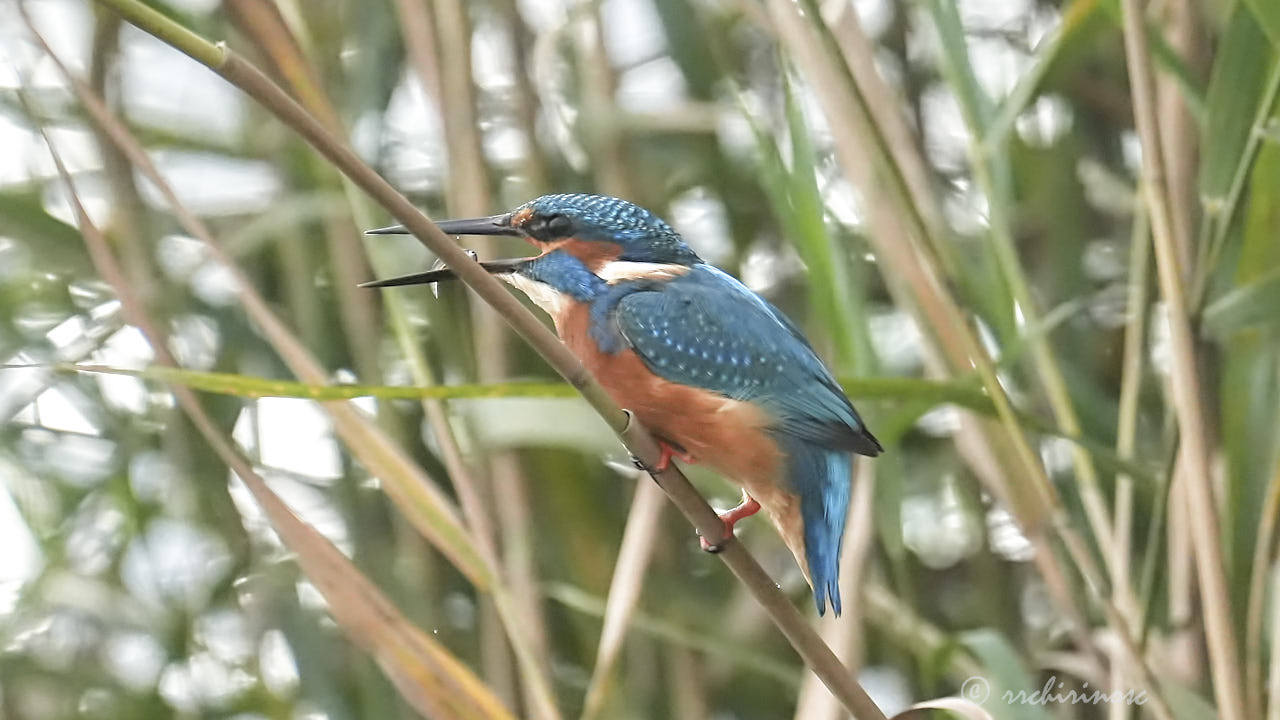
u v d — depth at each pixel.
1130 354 5.18
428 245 5.00
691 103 5.29
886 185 5.16
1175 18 5.20
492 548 5.15
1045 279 5.32
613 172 5.28
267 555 5.29
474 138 5.20
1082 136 5.33
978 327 5.14
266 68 5.20
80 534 5.30
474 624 5.29
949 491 5.33
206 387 5.04
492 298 5.01
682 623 5.28
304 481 5.30
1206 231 5.12
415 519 5.14
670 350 5.13
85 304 5.29
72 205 5.11
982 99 5.17
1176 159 5.18
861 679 5.32
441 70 5.20
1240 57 5.12
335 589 5.11
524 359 5.27
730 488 5.22
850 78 5.14
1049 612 5.30
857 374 5.15
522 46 5.29
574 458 5.29
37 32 5.12
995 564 5.29
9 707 5.28
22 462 5.29
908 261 5.16
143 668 5.30
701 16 5.29
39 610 5.28
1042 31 5.33
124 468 5.28
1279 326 5.13
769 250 5.33
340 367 5.30
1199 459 5.11
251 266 5.32
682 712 5.25
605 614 5.22
